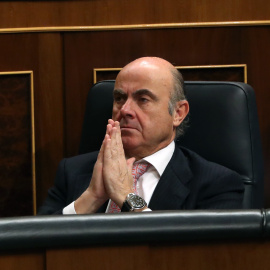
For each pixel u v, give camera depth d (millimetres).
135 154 4793
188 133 4988
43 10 5914
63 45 5965
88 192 4422
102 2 5902
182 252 2326
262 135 5918
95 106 5172
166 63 4922
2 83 5969
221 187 4688
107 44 5949
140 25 5879
